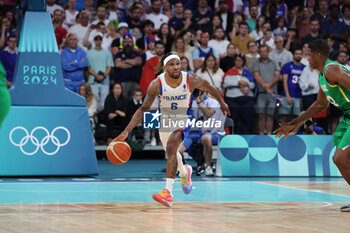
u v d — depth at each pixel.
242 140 12.56
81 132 11.88
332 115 17.09
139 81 17.33
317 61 6.91
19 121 11.44
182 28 18.88
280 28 19.83
